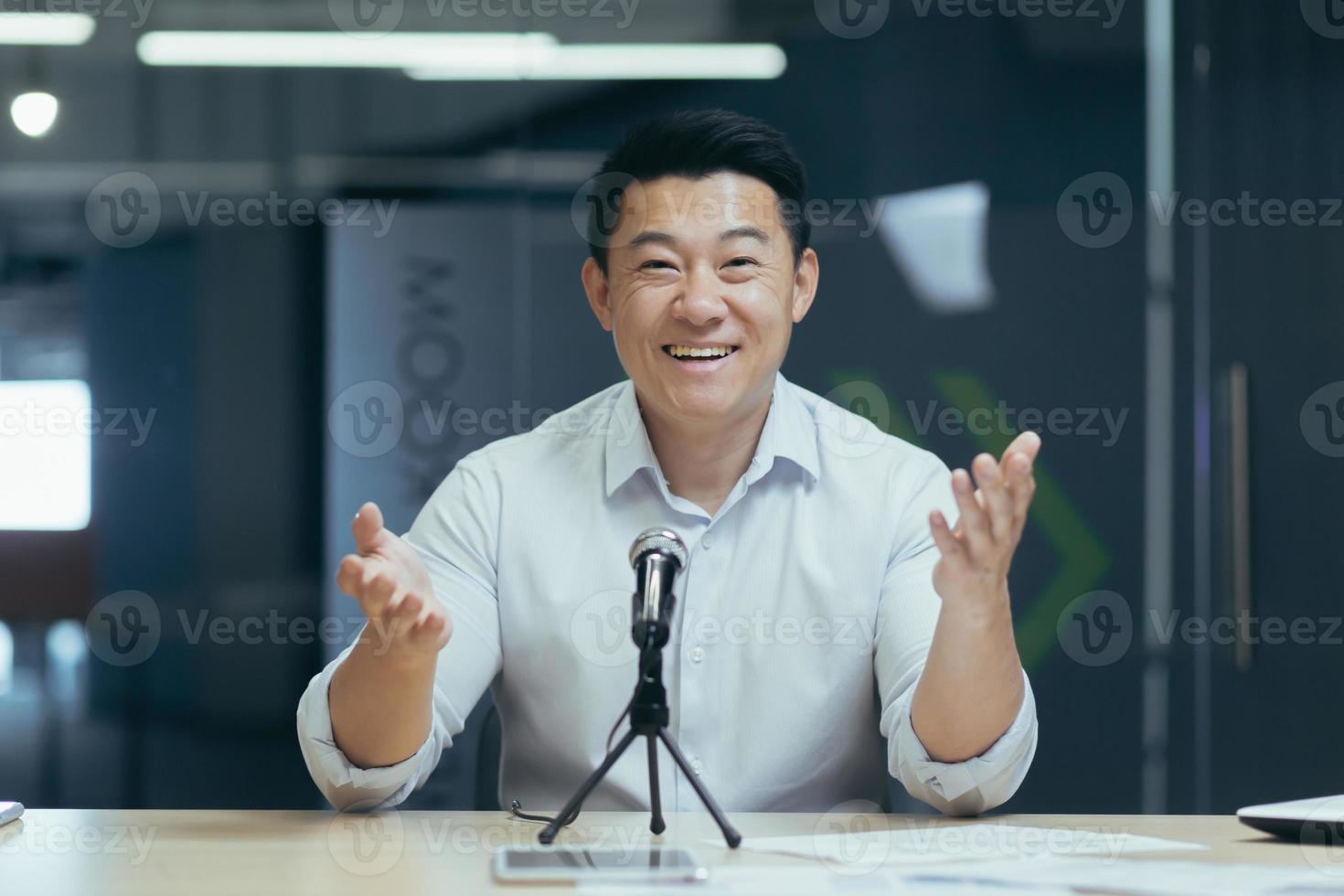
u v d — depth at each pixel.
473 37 5.95
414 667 1.56
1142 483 5.15
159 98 6.12
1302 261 4.96
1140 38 5.23
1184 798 5.02
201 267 6.09
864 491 2.06
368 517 1.52
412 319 5.94
